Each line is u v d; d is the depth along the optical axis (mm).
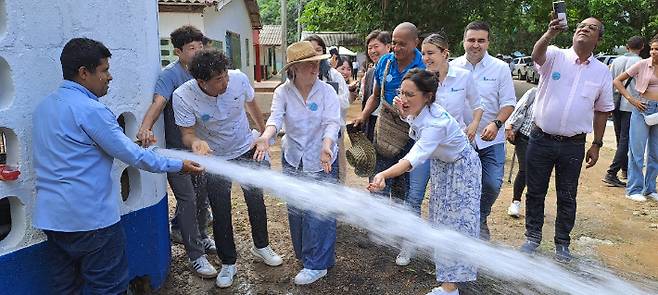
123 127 3600
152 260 3756
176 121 3721
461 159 3475
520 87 29172
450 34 19891
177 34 3869
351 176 6887
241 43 18328
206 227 4590
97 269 2848
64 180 2648
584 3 21969
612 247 4875
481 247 3846
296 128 3945
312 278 4066
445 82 4062
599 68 4129
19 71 2727
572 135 4168
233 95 3754
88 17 3064
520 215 5707
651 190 6387
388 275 4211
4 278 2801
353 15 20375
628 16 22344
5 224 3104
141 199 3586
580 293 3697
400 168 3207
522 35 38375
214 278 4148
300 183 3900
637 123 6215
